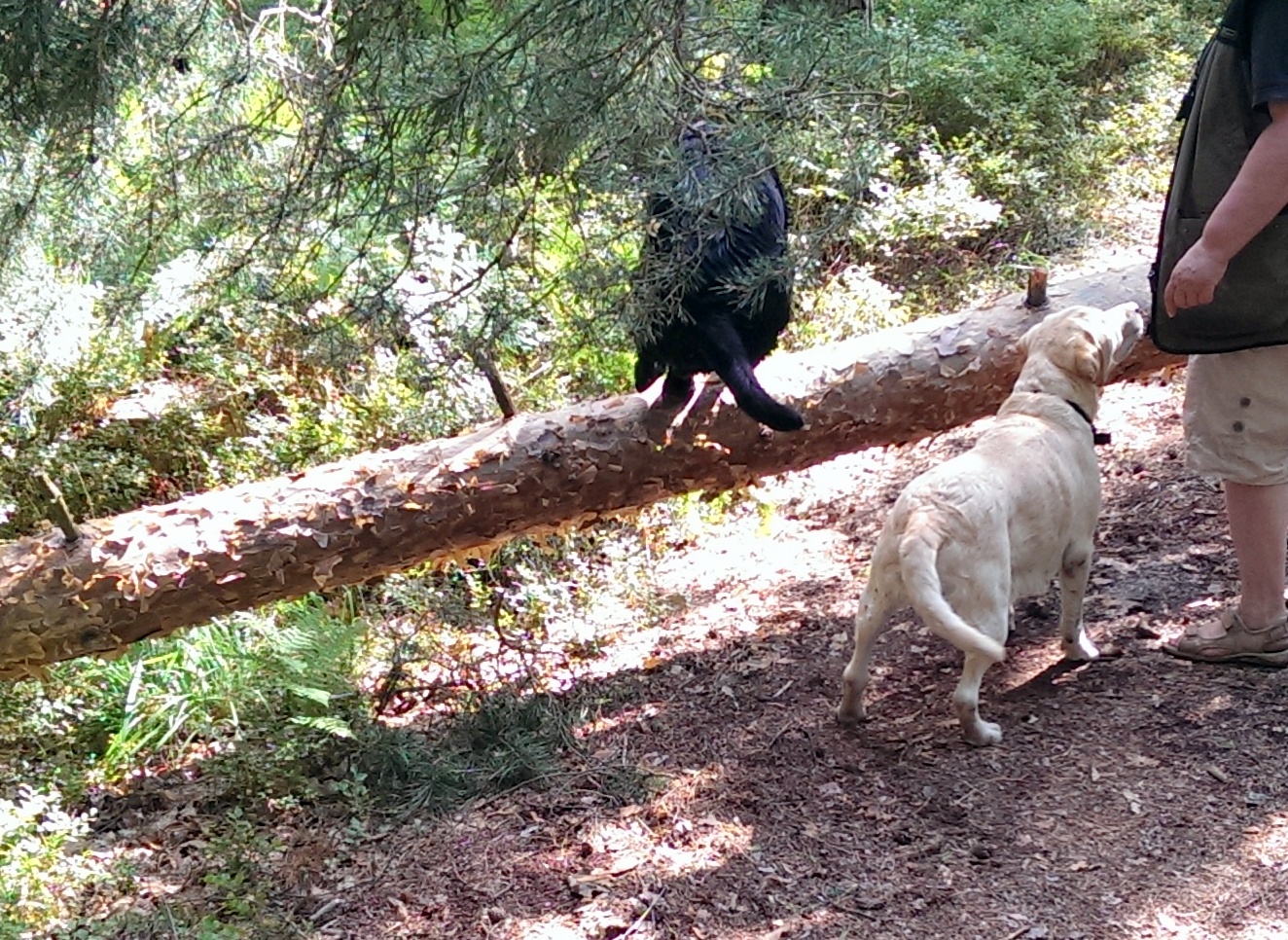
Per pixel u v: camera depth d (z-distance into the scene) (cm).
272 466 541
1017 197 778
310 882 322
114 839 355
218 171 339
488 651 452
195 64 339
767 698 388
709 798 337
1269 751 317
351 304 315
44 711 404
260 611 468
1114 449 529
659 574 505
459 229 312
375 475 387
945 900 283
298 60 309
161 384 576
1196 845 288
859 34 267
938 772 333
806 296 616
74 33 296
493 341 317
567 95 257
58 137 326
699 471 411
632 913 292
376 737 384
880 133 287
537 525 407
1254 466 333
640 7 251
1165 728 335
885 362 424
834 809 324
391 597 491
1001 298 452
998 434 356
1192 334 326
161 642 438
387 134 279
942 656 397
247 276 352
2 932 300
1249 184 290
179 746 406
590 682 419
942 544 327
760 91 267
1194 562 423
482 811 347
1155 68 945
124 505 541
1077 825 302
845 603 448
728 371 338
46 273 473
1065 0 1011
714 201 267
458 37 287
